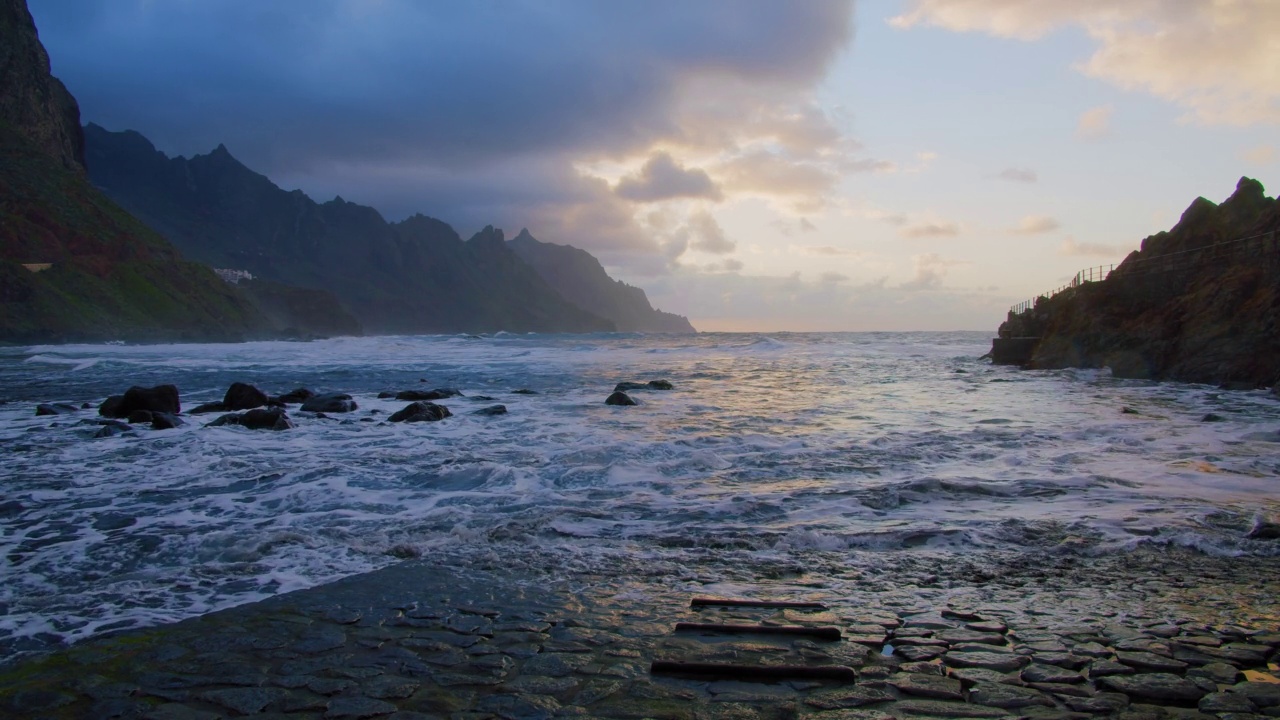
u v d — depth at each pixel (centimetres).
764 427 1559
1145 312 3145
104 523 797
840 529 745
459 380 3191
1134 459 1140
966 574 601
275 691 389
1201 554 655
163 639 465
